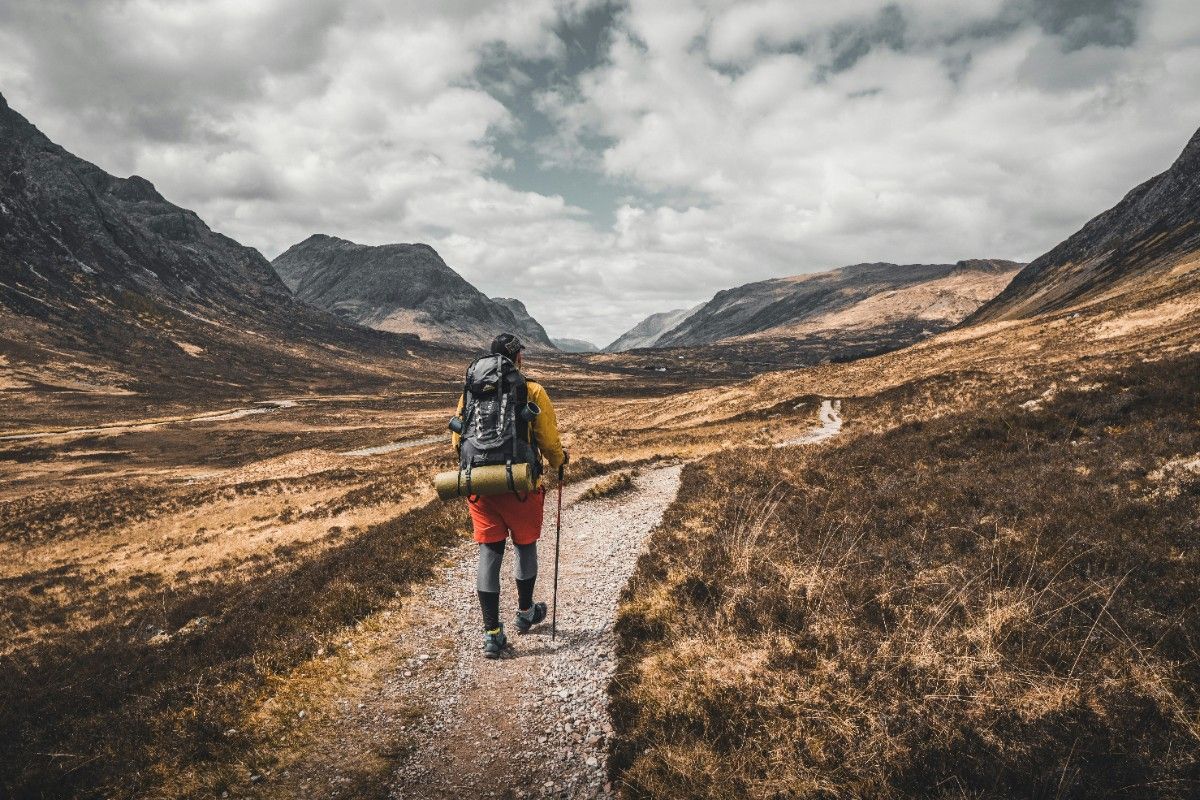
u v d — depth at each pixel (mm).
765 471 15062
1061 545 6566
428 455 72188
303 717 4797
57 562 35875
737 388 107312
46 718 5445
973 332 122750
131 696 5680
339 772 4160
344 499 36938
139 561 32250
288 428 143000
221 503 46531
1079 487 8773
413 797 3920
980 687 4125
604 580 8023
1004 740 3691
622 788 3766
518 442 5344
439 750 4414
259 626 6996
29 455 104188
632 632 5918
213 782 3975
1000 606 5129
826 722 4047
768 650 5039
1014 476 10047
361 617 6832
